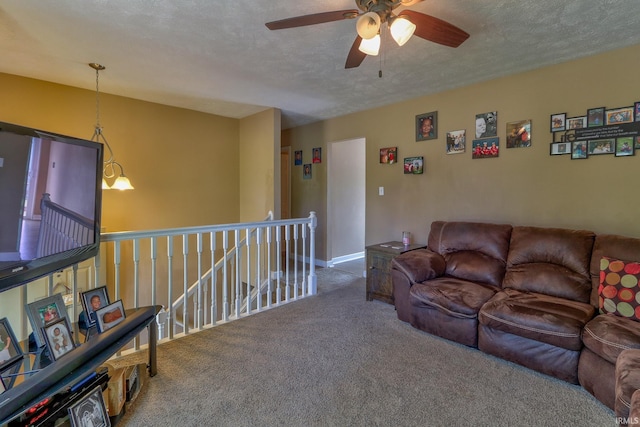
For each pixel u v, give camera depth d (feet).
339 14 5.30
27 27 7.21
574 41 7.93
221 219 15.93
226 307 9.64
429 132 12.29
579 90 8.99
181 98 12.88
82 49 8.38
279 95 12.37
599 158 8.74
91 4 6.30
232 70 9.82
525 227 9.29
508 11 6.59
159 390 6.29
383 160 13.88
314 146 17.35
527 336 6.89
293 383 6.55
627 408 4.55
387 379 6.70
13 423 4.25
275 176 14.73
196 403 5.92
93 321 5.89
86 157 6.22
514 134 10.21
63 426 4.62
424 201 12.58
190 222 14.88
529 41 7.93
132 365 6.46
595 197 8.84
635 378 4.66
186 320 8.70
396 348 8.02
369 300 11.57
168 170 14.12
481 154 10.96
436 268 9.71
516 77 10.12
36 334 5.00
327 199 16.96
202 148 15.17
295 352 7.80
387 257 11.09
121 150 12.80
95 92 12.04
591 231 8.64
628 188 8.33
